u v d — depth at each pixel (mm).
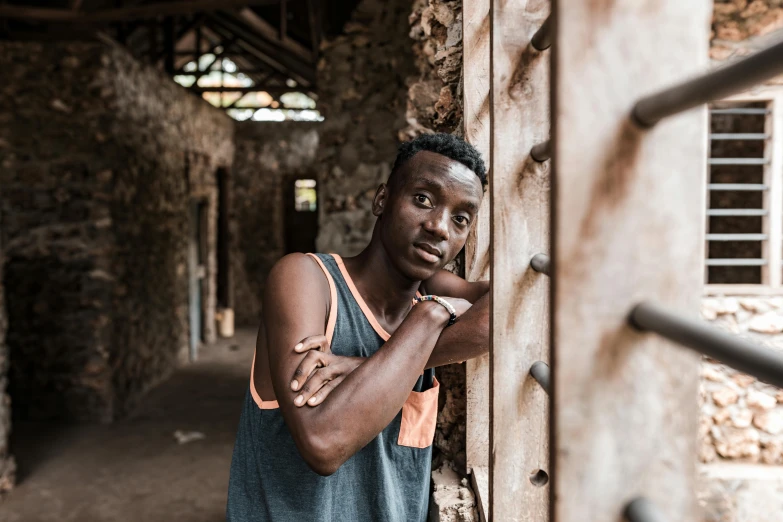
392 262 950
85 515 3707
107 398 5406
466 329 883
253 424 988
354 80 4188
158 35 7727
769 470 2783
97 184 5273
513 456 821
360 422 757
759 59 257
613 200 350
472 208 934
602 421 361
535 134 800
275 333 866
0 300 3938
